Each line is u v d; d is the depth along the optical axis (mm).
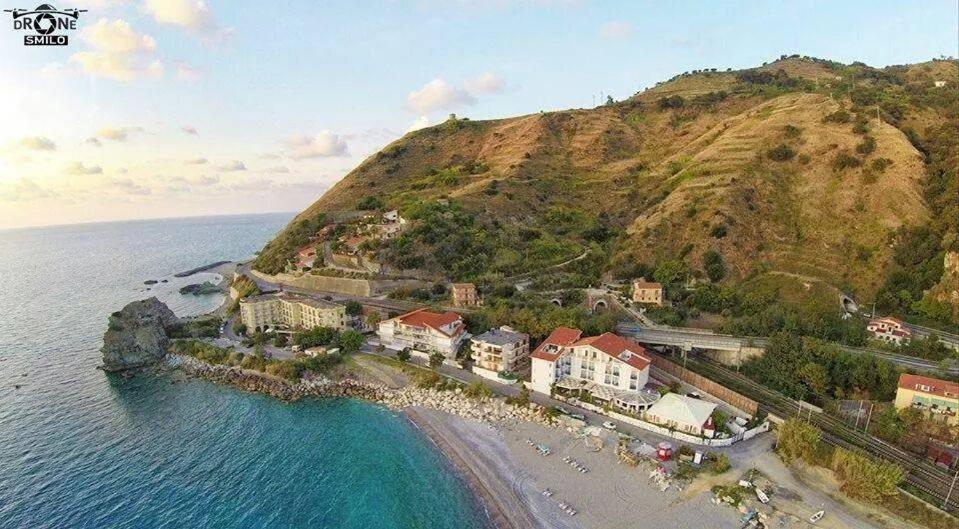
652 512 66812
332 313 133125
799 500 68438
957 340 110812
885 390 93000
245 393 110750
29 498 75375
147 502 74438
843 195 159375
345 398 106500
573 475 75438
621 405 91625
